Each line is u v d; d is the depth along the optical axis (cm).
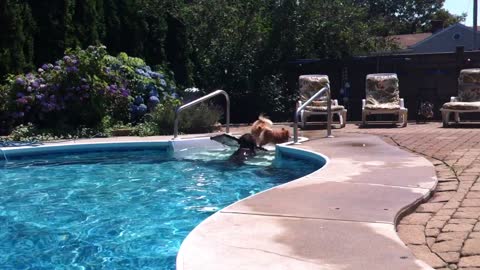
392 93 1280
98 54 1140
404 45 3528
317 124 1255
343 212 402
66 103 1093
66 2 1246
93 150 905
